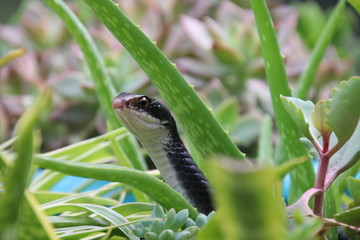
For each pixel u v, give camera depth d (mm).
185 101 973
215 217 790
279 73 997
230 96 1486
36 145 781
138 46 966
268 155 1102
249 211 602
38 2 1832
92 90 1387
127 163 1022
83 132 1444
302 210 924
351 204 955
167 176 1054
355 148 944
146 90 1373
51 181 1067
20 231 833
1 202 767
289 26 1593
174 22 1650
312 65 1069
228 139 977
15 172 750
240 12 1588
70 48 1618
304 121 933
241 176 577
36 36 1711
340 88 920
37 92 1476
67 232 952
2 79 1479
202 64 1491
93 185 1138
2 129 1395
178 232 934
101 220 962
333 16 1065
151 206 975
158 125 1064
